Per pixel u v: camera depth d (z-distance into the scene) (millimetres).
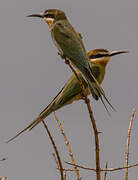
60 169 6359
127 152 6645
